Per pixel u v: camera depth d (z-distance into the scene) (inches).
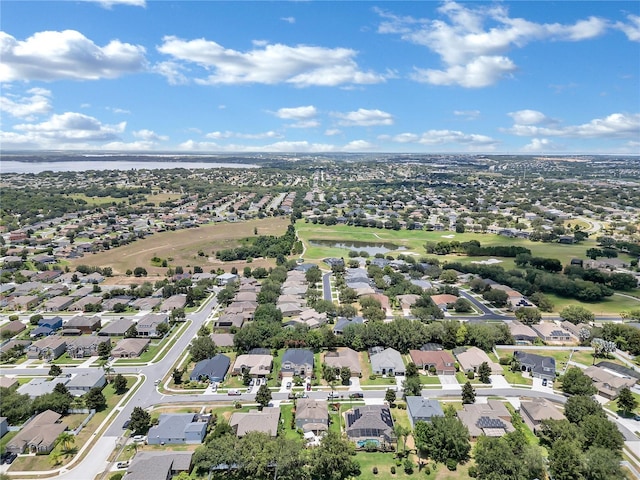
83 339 5994.1
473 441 4052.7
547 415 4242.1
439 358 5462.6
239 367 5295.3
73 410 4503.0
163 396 4827.8
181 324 6894.7
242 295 7810.0
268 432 4042.8
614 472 3383.4
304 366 5236.2
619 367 5295.3
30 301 7588.6
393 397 4628.4
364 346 5944.9
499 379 5201.8
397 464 3789.4
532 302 7819.9
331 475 3614.7
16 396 4478.3
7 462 3782.0
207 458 3590.1
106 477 3602.4
